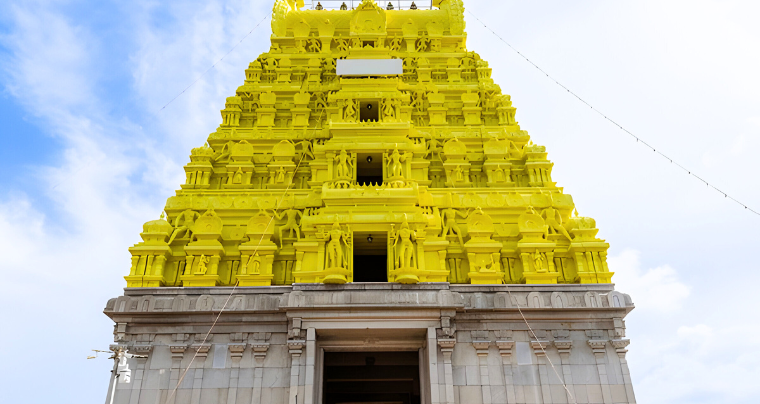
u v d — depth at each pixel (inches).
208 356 919.0
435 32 1515.7
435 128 1289.4
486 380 903.7
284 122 1336.1
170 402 879.7
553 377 906.1
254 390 891.4
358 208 1073.5
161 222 1055.0
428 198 1114.1
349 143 1181.1
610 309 942.4
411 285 962.7
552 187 1165.7
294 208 1114.7
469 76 1434.5
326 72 1435.8
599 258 1024.9
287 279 1032.2
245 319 941.2
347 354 1058.7
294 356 898.7
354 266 1216.2
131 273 992.2
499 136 1256.2
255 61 1439.5
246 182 1183.6
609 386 895.7
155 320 935.7
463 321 950.4
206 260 1016.9
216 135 1266.0
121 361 773.3
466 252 1045.2
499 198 1126.4
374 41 1444.4
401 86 1362.0
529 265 1024.9
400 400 1134.4
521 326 948.0
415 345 974.4
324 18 1534.2
